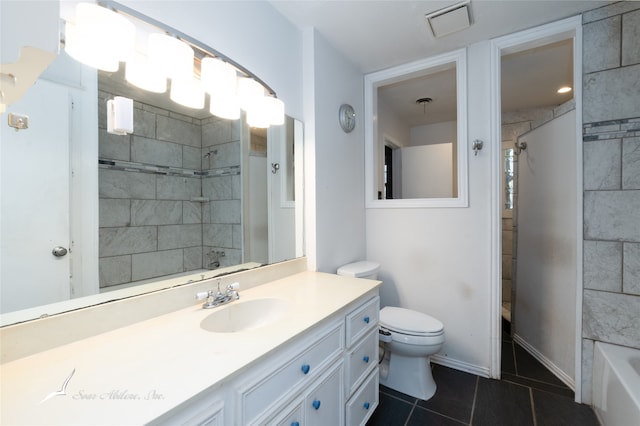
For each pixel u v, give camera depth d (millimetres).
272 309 1288
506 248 3324
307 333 1007
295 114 1775
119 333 929
